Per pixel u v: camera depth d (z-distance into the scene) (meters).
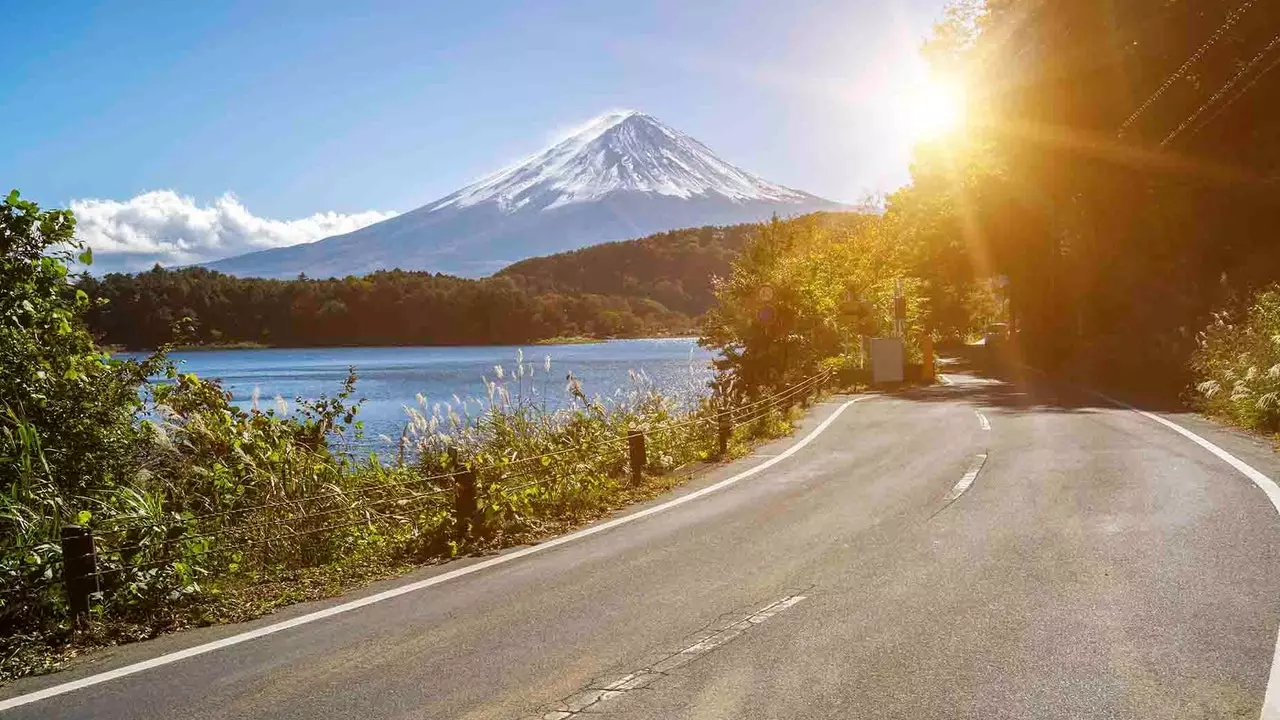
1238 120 30.95
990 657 5.30
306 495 9.94
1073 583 6.76
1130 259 36.69
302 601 7.60
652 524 10.17
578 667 5.46
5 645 6.37
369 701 5.07
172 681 5.59
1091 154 34.59
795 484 12.45
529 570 8.21
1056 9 34.66
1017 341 57.22
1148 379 27.34
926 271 50.81
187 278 165.62
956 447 15.27
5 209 8.46
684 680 5.15
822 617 6.23
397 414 36.97
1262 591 6.34
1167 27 31.14
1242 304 22.22
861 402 26.52
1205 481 10.69
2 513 7.29
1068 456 13.43
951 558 7.73
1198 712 4.47
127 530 7.75
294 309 174.12
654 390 18.36
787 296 30.11
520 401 14.37
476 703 4.96
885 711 4.61
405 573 8.52
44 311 8.68
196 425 10.22
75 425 8.61
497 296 185.12
